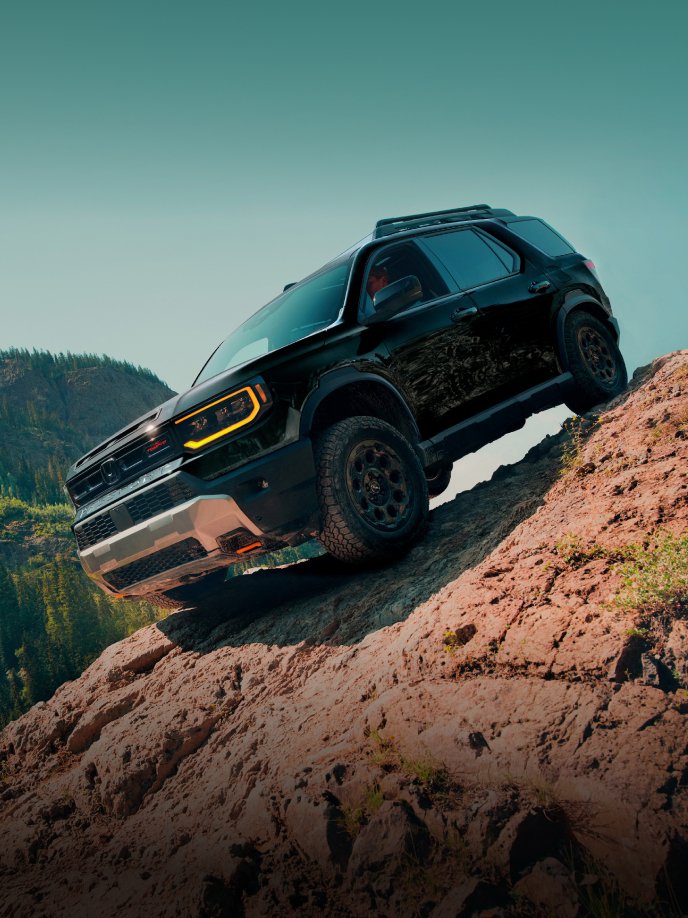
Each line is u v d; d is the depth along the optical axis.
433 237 5.48
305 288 5.42
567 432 5.42
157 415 4.32
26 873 3.23
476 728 2.35
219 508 3.92
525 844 1.90
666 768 1.91
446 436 4.87
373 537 4.20
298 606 4.49
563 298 5.77
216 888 2.24
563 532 3.38
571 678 2.37
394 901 1.92
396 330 4.75
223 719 3.57
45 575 130.62
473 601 3.07
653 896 1.70
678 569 2.59
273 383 4.08
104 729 4.07
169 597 5.54
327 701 3.12
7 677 112.31
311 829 2.25
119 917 2.42
